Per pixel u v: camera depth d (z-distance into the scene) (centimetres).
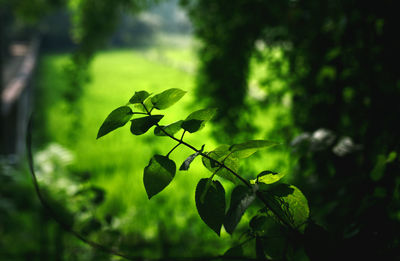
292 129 280
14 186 529
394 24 183
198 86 378
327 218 139
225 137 357
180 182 609
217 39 356
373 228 103
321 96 251
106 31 727
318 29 256
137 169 748
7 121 878
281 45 299
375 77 190
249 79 364
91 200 223
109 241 224
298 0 274
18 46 3203
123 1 714
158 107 79
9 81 1252
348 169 178
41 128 1155
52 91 1875
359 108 200
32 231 438
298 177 188
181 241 403
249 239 86
